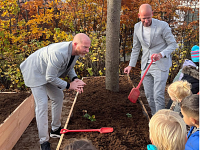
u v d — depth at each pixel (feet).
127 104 11.41
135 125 9.18
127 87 14.05
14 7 16.07
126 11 17.81
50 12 17.25
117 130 8.77
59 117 10.67
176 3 18.07
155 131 5.36
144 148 7.55
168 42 10.69
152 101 11.87
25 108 11.32
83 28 17.47
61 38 16.33
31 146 10.25
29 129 11.60
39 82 9.21
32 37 16.69
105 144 7.80
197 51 9.02
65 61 8.88
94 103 11.57
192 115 5.57
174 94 8.18
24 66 9.41
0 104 11.22
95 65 17.80
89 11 18.01
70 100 15.16
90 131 8.64
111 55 12.76
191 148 5.38
